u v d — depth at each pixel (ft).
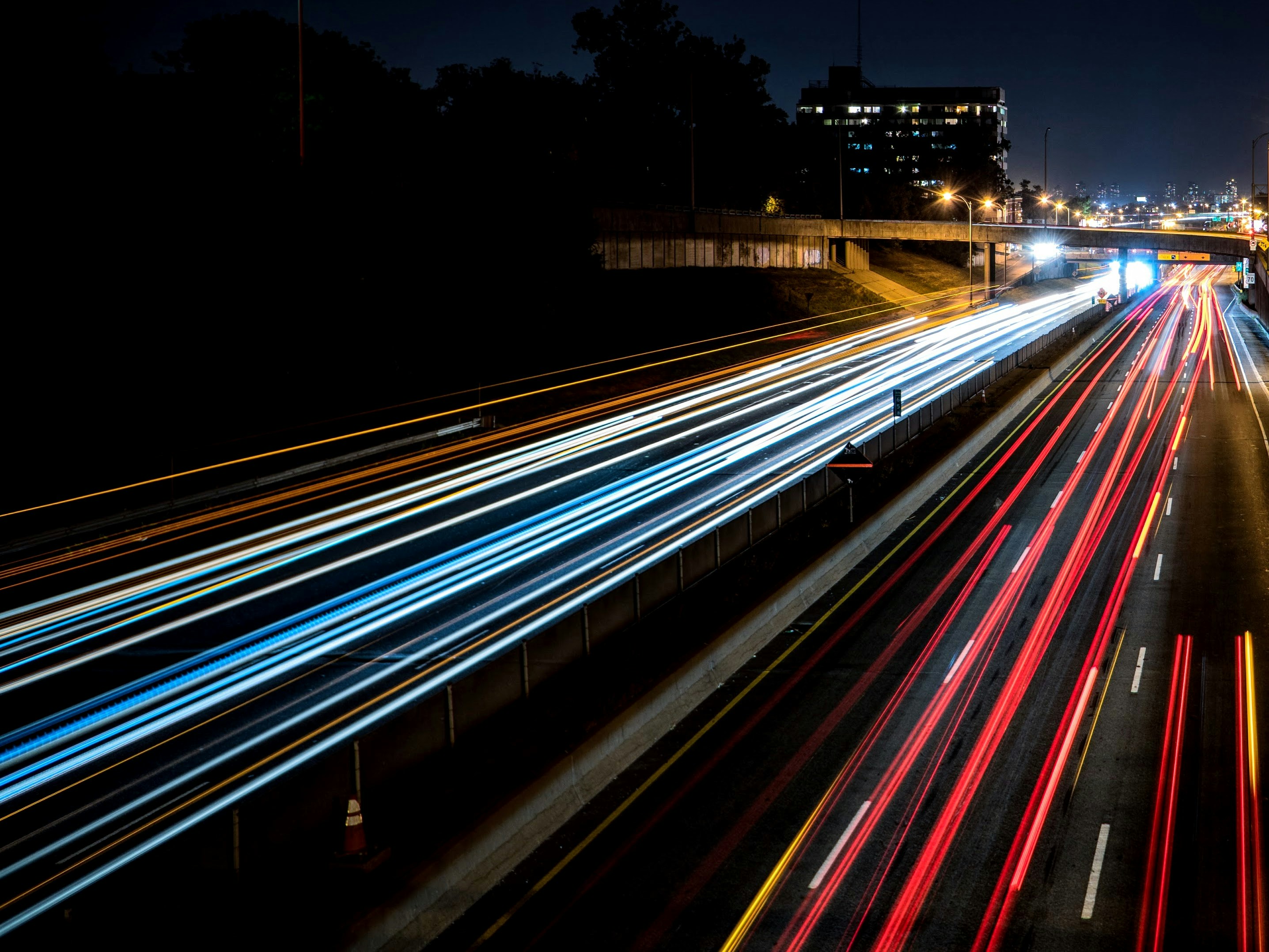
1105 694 59.21
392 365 172.14
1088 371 208.95
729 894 40.22
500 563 87.51
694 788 49.62
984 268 449.48
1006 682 61.67
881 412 164.66
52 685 63.93
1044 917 38.06
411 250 172.14
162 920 34.63
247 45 191.93
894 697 60.03
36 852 43.27
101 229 129.49
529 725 51.75
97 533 103.65
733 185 392.06
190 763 51.34
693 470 126.52
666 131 372.79
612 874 42.06
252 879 37.29
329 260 156.35
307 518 108.06
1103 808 46.03
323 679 62.23
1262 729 53.78
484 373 189.88
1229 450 130.41
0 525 104.68
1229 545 89.86
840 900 39.60
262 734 54.49
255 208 147.64
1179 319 309.42
